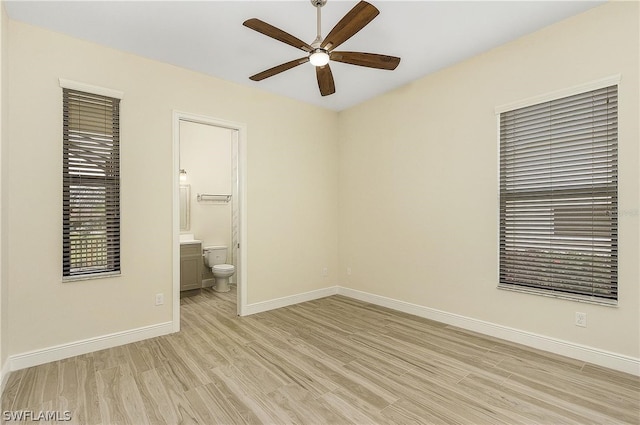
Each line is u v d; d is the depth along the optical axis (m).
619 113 2.35
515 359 2.59
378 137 4.17
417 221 3.72
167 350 2.81
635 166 2.29
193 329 3.32
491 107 3.06
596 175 2.48
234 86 3.70
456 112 3.33
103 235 2.83
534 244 2.82
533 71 2.77
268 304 3.99
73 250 2.69
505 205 3.01
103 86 2.84
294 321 3.56
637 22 2.27
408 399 2.07
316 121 4.52
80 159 2.73
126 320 2.95
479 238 3.17
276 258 4.08
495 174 3.04
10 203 2.41
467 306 3.27
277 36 2.09
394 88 3.95
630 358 2.32
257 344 2.94
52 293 2.59
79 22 2.51
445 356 2.67
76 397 2.09
